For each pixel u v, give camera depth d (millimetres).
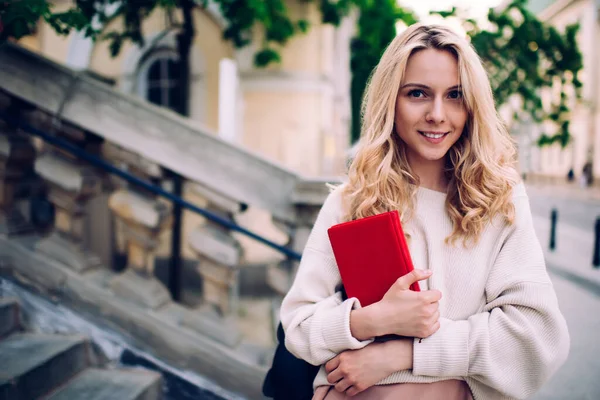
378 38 5594
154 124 2541
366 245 1127
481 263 1155
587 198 20250
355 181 1277
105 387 2256
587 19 22266
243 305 5805
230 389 2469
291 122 6086
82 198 2697
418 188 1253
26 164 2771
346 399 1124
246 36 5012
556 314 1055
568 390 3213
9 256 2586
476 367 1048
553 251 8797
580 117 24359
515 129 5250
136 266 2629
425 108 1146
